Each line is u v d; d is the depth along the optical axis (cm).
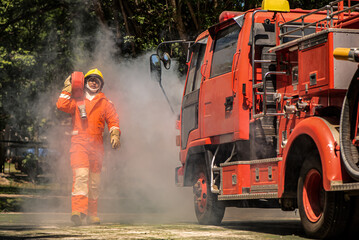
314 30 981
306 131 783
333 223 752
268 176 891
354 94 719
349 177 724
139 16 1891
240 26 1020
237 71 1005
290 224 1153
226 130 1030
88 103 1077
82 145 1060
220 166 1025
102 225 1055
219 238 796
